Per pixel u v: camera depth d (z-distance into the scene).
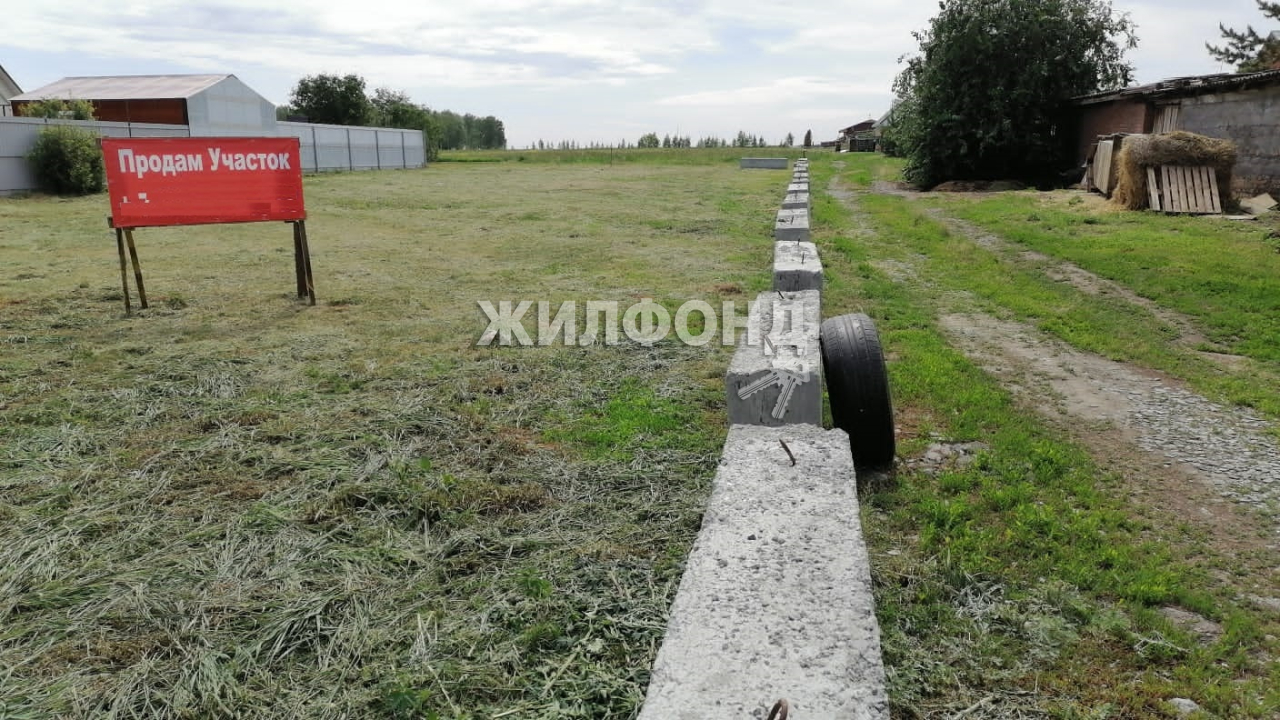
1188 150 14.19
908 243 11.81
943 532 3.45
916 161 23.08
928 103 22.66
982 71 22.05
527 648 2.60
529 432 4.62
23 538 3.26
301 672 2.50
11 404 4.93
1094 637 2.76
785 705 1.49
